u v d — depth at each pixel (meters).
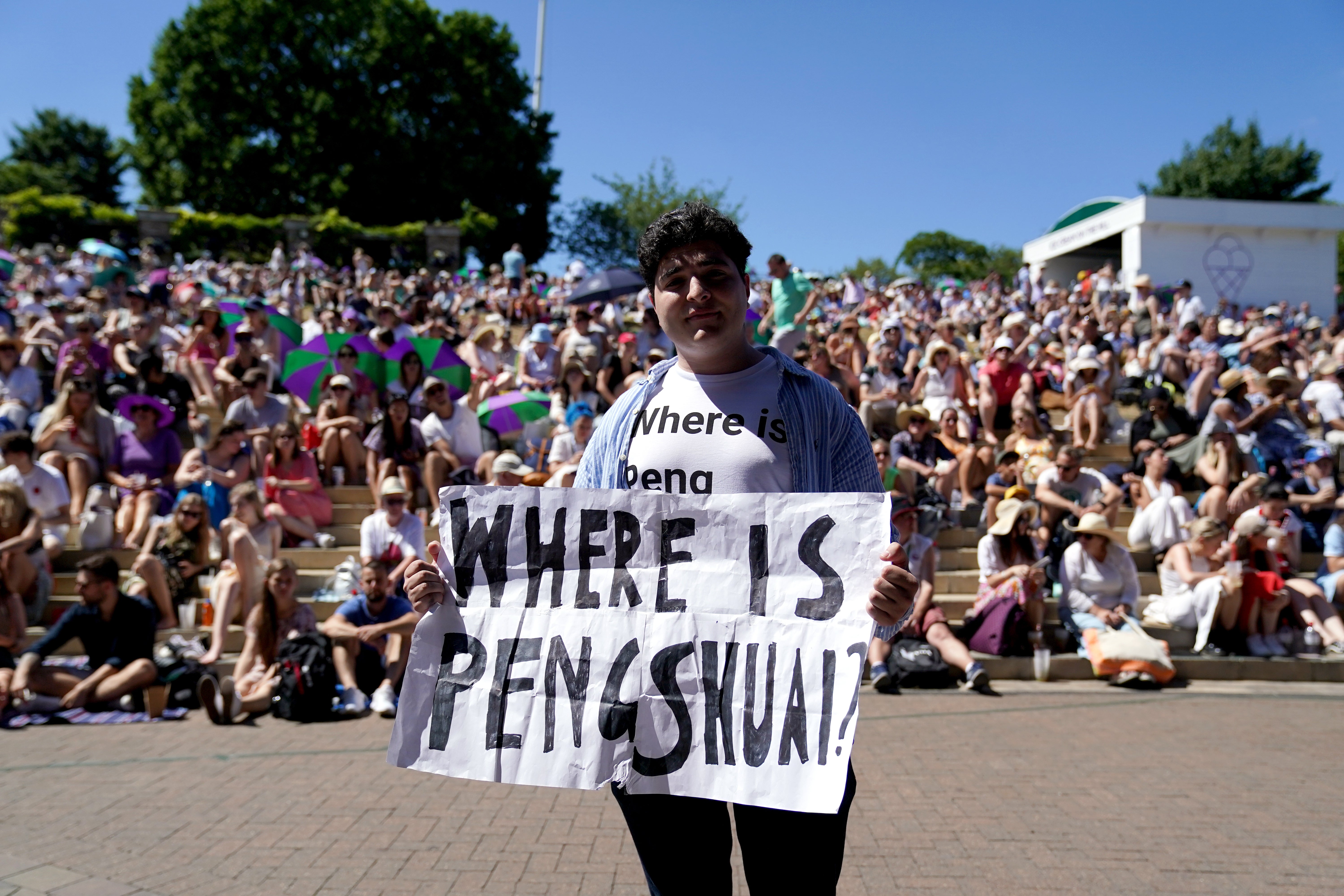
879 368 12.02
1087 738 5.95
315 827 4.45
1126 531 9.41
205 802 4.82
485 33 49.62
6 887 3.79
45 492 8.44
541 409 10.48
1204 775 5.20
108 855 4.12
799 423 2.31
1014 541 8.05
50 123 67.25
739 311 2.29
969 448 10.06
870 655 7.42
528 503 2.39
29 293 18.56
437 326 15.02
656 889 2.26
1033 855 4.09
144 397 9.31
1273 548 7.84
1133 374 13.81
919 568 7.68
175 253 39.41
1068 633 7.86
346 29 46.53
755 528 2.25
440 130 48.12
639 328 18.56
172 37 46.31
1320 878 3.86
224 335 12.20
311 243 40.12
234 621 7.77
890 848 4.16
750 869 2.26
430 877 3.87
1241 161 55.91
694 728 2.20
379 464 9.63
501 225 48.91
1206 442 9.48
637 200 52.31
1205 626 7.78
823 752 2.10
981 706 6.79
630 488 2.38
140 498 8.86
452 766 2.30
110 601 6.77
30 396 10.69
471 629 2.38
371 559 7.27
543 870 3.94
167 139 46.12
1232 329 14.88
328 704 6.58
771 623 2.21
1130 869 3.95
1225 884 3.80
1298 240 29.64
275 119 45.84
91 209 39.59
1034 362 13.27
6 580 7.23
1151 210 28.89
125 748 5.89
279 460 9.12
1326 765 5.38
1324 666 7.64
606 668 2.28
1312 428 11.27
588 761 2.24
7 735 6.22
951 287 29.12
